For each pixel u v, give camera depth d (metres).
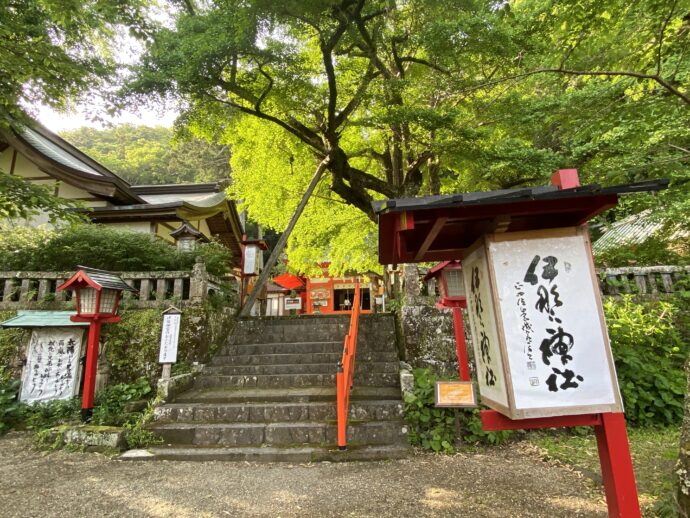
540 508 3.37
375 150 13.16
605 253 9.20
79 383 6.39
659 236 8.50
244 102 10.82
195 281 7.46
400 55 10.37
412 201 2.27
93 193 11.06
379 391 6.06
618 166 4.21
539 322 2.50
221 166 29.22
